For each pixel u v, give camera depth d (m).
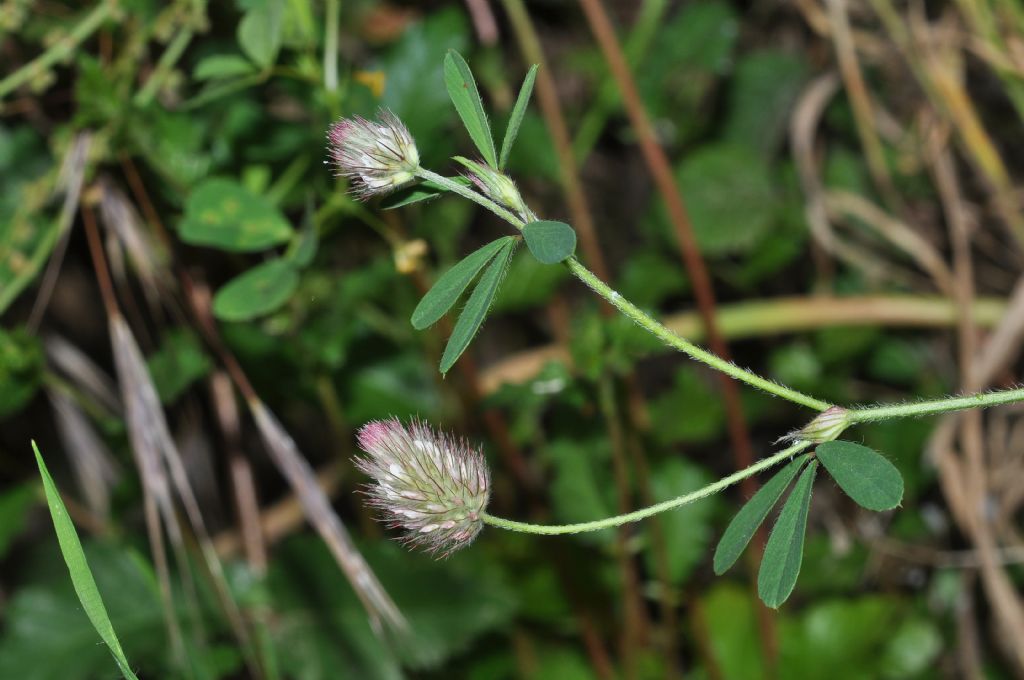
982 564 0.49
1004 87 0.55
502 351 0.60
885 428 0.54
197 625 0.43
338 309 0.45
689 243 0.48
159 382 0.43
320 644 0.46
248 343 0.45
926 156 0.54
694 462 0.59
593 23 0.46
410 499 0.33
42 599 0.46
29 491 0.49
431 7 0.51
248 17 0.39
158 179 0.42
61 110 0.44
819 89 0.55
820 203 0.55
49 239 0.41
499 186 0.33
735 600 0.51
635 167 0.59
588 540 0.46
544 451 0.50
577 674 0.50
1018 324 0.50
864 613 0.50
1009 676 0.52
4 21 0.41
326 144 0.41
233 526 0.55
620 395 0.45
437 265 0.50
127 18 0.42
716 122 0.59
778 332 0.56
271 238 0.39
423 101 0.44
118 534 0.49
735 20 0.55
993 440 0.52
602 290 0.33
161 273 0.43
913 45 0.53
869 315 0.52
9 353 0.42
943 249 0.57
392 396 0.49
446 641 0.46
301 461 0.42
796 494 0.32
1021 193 0.53
